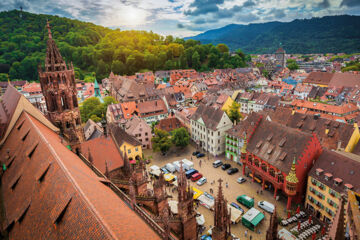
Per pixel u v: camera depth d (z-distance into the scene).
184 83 184.75
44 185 23.53
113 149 49.50
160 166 79.12
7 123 44.53
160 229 21.25
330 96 153.25
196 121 94.00
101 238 14.57
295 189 52.88
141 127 90.81
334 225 27.39
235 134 78.62
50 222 19.72
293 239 45.94
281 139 61.78
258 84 198.62
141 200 34.00
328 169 52.31
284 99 135.25
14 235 25.00
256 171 65.94
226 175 72.75
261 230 51.25
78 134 51.31
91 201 18.09
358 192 45.47
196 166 78.75
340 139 68.06
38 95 160.00
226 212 27.09
